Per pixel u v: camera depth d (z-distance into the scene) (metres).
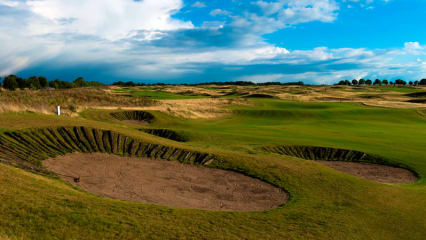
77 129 22.95
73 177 16.02
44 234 8.49
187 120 58.56
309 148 30.20
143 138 24.73
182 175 19.62
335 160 28.31
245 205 15.55
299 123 58.12
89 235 8.96
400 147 31.23
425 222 13.72
